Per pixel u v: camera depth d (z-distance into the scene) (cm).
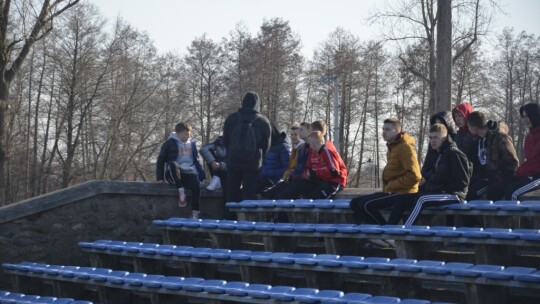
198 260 920
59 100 4269
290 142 1201
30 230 1141
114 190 1189
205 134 5044
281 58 4988
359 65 4850
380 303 639
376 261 739
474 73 3875
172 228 1089
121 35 4234
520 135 3875
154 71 4531
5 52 2216
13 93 4225
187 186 1221
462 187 820
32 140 4619
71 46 4066
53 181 4578
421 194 812
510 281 606
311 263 776
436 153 898
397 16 2688
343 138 4806
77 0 2309
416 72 2714
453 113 952
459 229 752
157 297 878
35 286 1102
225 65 5100
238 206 1072
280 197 1073
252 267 862
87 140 4231
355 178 4866
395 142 867
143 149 4312
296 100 5041
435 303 623
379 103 4875
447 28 1566
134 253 1017
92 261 1111
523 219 863
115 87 4262
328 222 1015
